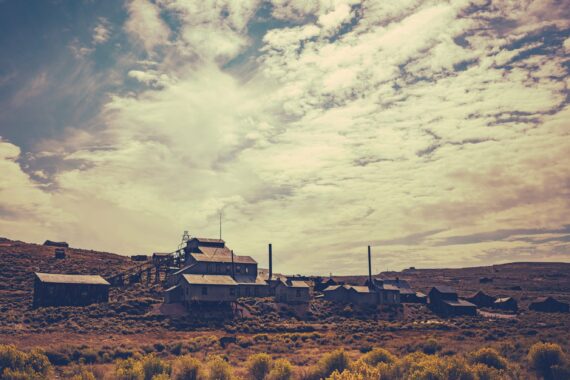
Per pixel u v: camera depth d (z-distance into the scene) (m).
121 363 42.12
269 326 88.44
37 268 125.56
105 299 97.38
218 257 120.69
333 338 75.06
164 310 94.56
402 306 131.00
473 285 198.25
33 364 41.69
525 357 46.31
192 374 41.09
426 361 38.38
